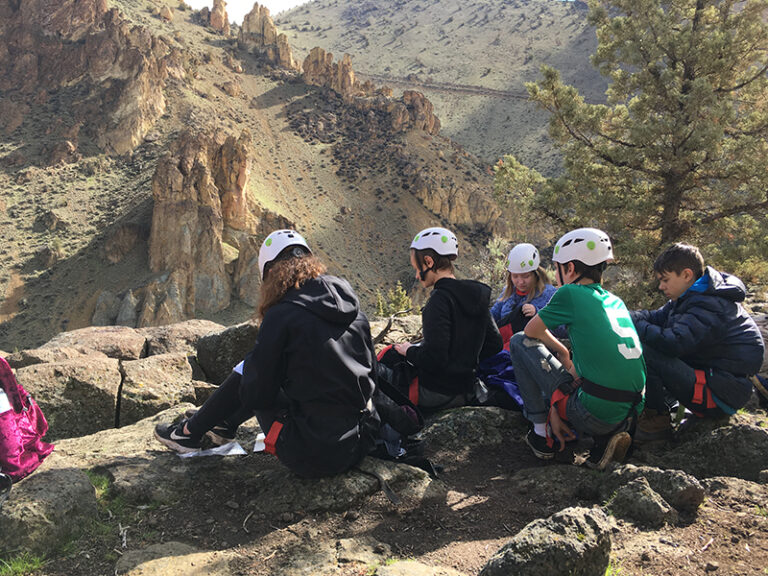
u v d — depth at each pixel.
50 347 6.76
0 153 164.50
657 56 21.91
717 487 3.58
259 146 190.12
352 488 3.69
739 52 21.52
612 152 21.61
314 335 3.45
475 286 4.52
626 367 3.83
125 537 3.28
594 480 3.75
